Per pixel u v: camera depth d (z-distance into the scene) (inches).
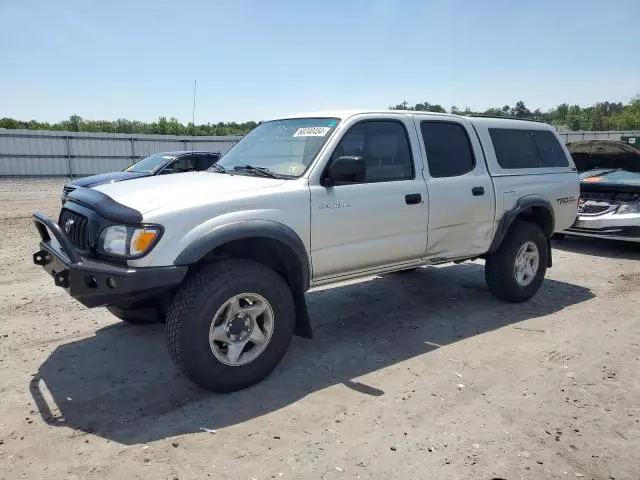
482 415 134.5
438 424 130.0
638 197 330.3
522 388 149.9
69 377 154.0
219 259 149.0
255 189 150.3
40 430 125.2
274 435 124.2
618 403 141.6
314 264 161.2
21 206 599.8
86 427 126.8
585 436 125.3
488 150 215.6
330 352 175.8
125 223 131.7
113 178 424.5
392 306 226.5
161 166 452.4
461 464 113.6
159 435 123.7
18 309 215.3
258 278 144.7
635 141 773.9
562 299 239.3
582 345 183.2
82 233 143.6
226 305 140.2
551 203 235.6
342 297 238.8
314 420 131.4
